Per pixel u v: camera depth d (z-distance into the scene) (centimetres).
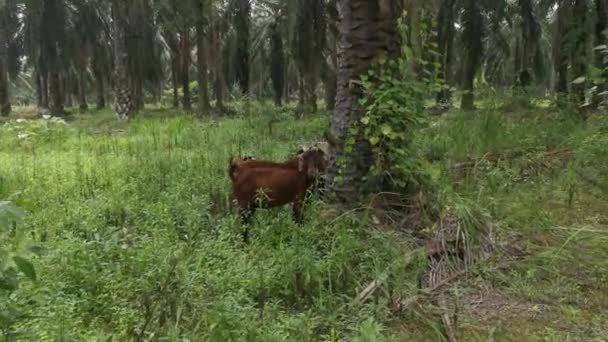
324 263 442
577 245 501
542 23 2464
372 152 560
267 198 547
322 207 559
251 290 419
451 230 499
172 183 715
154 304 376
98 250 471
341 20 577
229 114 2206
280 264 447
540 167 761
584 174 704
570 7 1299
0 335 299
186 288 395
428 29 604
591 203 630
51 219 576
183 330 358
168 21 2539
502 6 2045
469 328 381
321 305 391
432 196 547
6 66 2894
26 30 2642
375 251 459
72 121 2233
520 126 1020
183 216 578
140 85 2998
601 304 409
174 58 3434
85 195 694
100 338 334
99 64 3328
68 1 2769
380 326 354
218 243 482
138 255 451
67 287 416
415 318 389
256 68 3020
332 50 1928
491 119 961
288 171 551
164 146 1117
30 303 347
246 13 2400
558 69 1542
